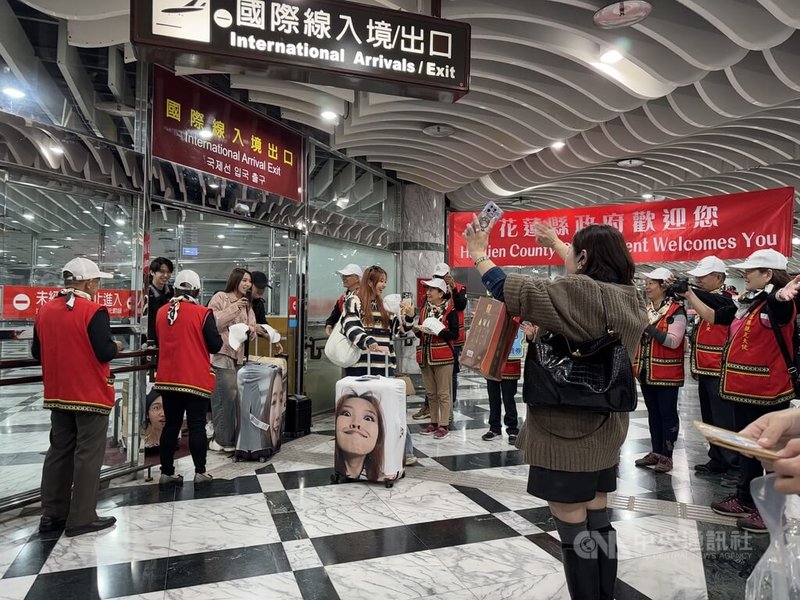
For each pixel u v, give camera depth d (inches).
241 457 160.9
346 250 267.7
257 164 195.5
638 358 156.1
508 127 214.5
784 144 239.9
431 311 195.3
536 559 95.7
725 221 190.9
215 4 88.1
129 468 141.3
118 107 144.8
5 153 118.4
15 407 137.6
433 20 100.3
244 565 93.3
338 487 136.2
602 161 251.3
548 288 62.7
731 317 123.5
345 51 95.2
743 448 30.6
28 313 128.2
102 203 143.8
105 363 108.7
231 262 218.8
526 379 64.0
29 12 123.5
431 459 162.9
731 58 149.7
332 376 255.8
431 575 89.8
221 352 168.1
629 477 145.3
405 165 272.8
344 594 83.5
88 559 95.7
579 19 147.1
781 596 35.2
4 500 117.3
